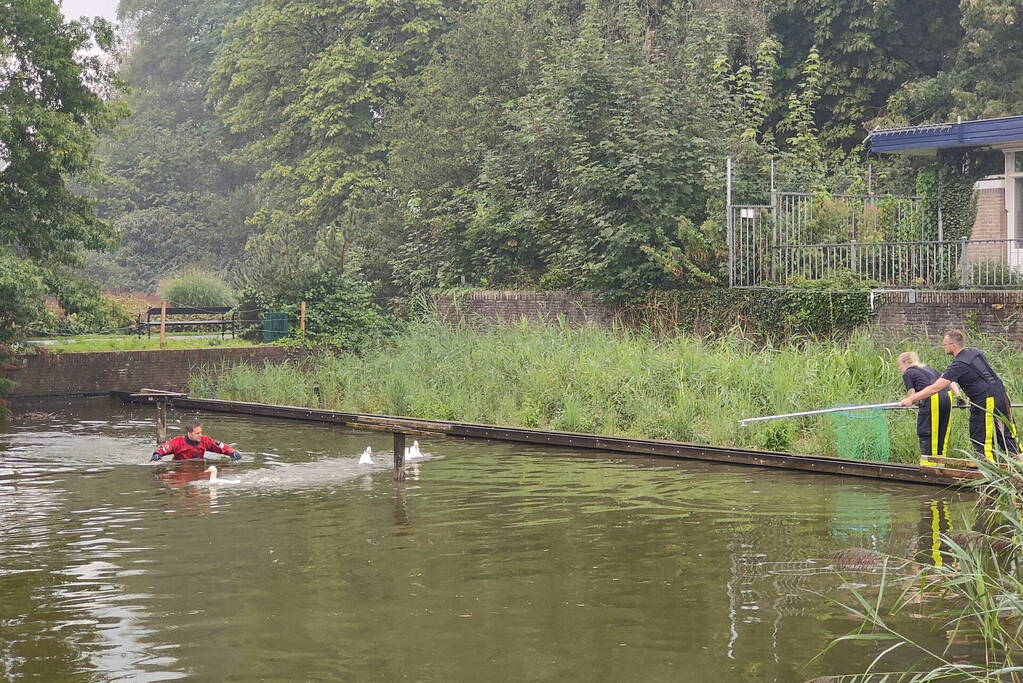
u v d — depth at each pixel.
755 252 22.70
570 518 10.81
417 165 32.38
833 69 35.25
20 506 11.70
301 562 9.16
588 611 7.70
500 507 11.42
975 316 18.86
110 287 54.53
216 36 69.38
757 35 32.34
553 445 15.80
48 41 21.77
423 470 13.88
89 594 8.25
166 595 8.20
